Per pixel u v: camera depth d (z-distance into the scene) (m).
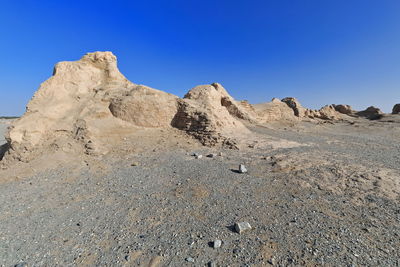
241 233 4.89
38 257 4.38
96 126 14.45
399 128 26.52
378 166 9.62
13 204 6.82
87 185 8.30
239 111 27.02
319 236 4.67
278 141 15.85
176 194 7.24
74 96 15.87
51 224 5.60
